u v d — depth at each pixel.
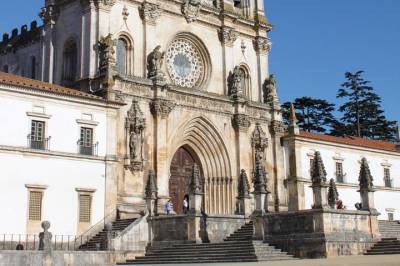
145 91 59.66
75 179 51.22
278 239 44.28
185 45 67.38
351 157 77.06
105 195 52.91
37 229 48.31
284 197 70.38
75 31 61.84
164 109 60.12
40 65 66.31
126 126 57.22
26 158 48.59
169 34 64.94
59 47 63.66
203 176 65.75
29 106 49.66
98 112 54.12
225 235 48.75
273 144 71.12
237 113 67.62
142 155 57.50
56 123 51.03
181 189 64.00
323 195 43.16
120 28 60.88
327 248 41.62
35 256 38.56
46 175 49.50
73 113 52.38
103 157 53.41
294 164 70.69
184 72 66.75
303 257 42.47
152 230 49.34
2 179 47.03
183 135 63.09
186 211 53.06
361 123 118.06
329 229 42.53
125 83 58.03
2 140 47.59
